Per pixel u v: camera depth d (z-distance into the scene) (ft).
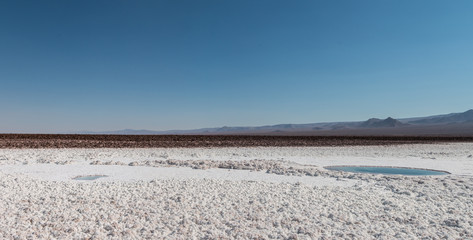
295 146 101.81
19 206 24.94
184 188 32.65
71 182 35.81
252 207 25.68
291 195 30.37
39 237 18.84
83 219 22.17
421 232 20.59
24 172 43.04
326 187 34.83
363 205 27.07
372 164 58.70
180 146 95.30
